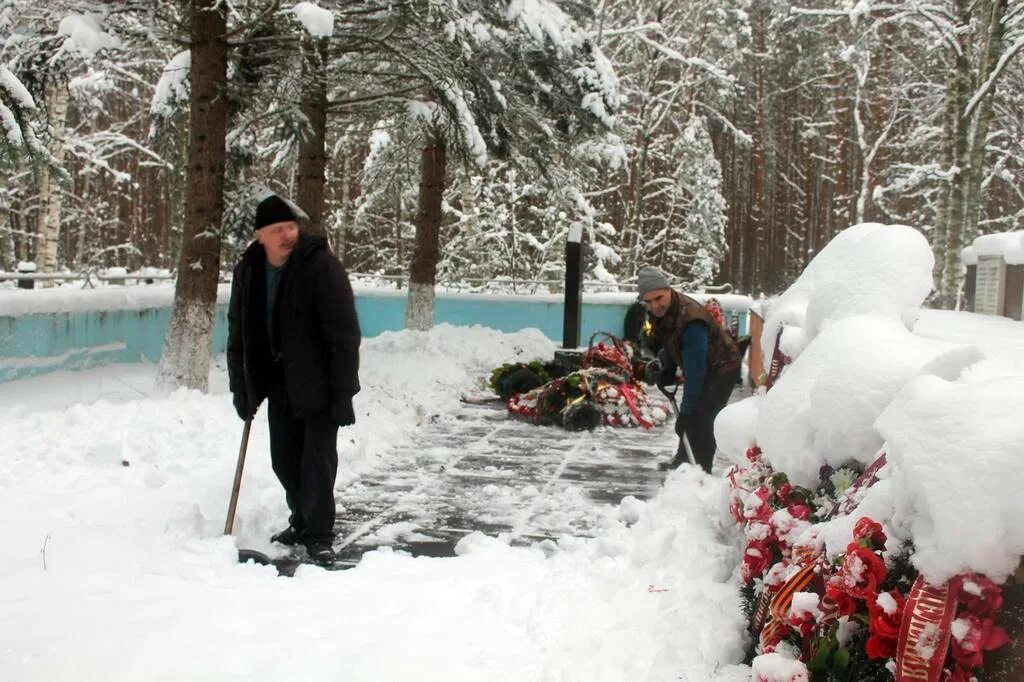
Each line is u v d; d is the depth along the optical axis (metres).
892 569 2.42
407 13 10.47
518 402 9.91
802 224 41.69
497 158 12.90
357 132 16.39
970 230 17.88
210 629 3.66
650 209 31.58
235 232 12.27
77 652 3.38
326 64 11.62
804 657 2.72
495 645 3.55
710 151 29.16
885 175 29.27
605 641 3.52
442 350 13.59
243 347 5.05
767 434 3.67
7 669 3.26
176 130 11.63
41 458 6.40
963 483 2.18
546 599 4.04
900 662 2.21
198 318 9.55
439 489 6.65
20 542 4.63
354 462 7.32
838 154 32.91
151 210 35.19
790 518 3.19
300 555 4.96
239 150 12.31
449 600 4.09
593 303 17.52
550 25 11.44
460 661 3.39
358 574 4.54
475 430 9.13
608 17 25.66
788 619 2.65
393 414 9.15
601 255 23.14
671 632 3.51
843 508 2.90
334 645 3.54
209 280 9.61
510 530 5.59
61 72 10.02
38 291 10.23
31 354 10.02
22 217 24.80
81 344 10.88
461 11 10.52
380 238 31.30
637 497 6.51
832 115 34.59
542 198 24.03
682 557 4.45
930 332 5.11
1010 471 2.14
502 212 23.03
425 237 15.38
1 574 4.21
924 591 2.22
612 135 15.19
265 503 5.78
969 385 2.41
